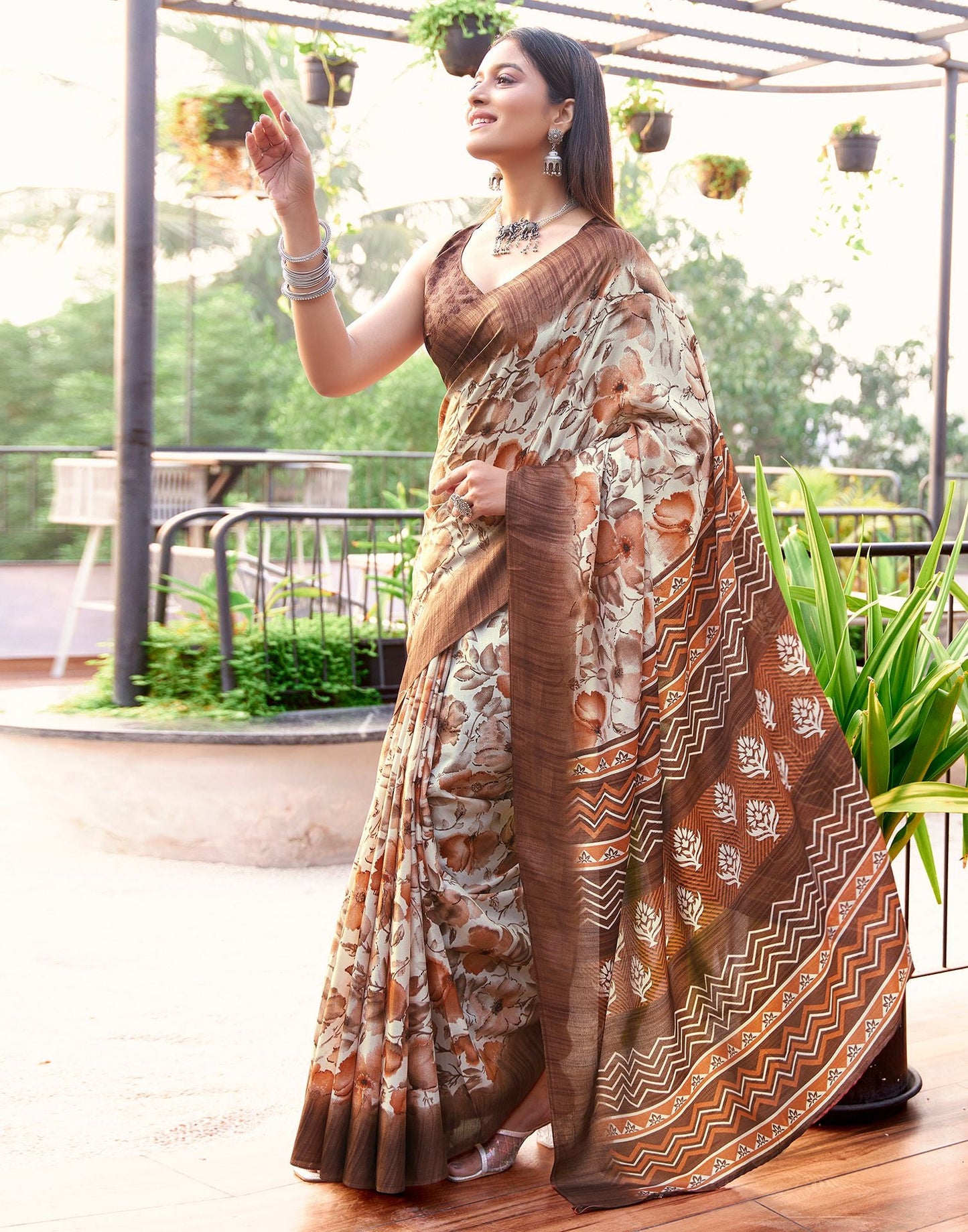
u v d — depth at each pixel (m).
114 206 19.72
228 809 4.68
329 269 2.12
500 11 5.86
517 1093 2.14
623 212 7.45
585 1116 2.04
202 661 5.07
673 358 2.14
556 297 2.07
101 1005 3.31
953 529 9.59
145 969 3.58
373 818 2.11
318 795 4.71
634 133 7.17
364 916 2.08
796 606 2.61
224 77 18.31
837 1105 2.34
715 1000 2.13
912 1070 2.55
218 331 18.95
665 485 2.13
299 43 6.26
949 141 7.45
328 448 17.02
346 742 4.63
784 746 2.19
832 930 2.14
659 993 2.10
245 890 4.39
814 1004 2.12
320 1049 2.11
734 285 18.34
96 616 8.62
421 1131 2.03
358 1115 2.04
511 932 2.09
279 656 5.16
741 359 18.03
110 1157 2.32
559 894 2.05
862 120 7.49
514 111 2.11
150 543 5.11
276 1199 2.05
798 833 2.17
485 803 2.09
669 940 2.14
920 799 2.39
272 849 4.70
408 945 2.02
